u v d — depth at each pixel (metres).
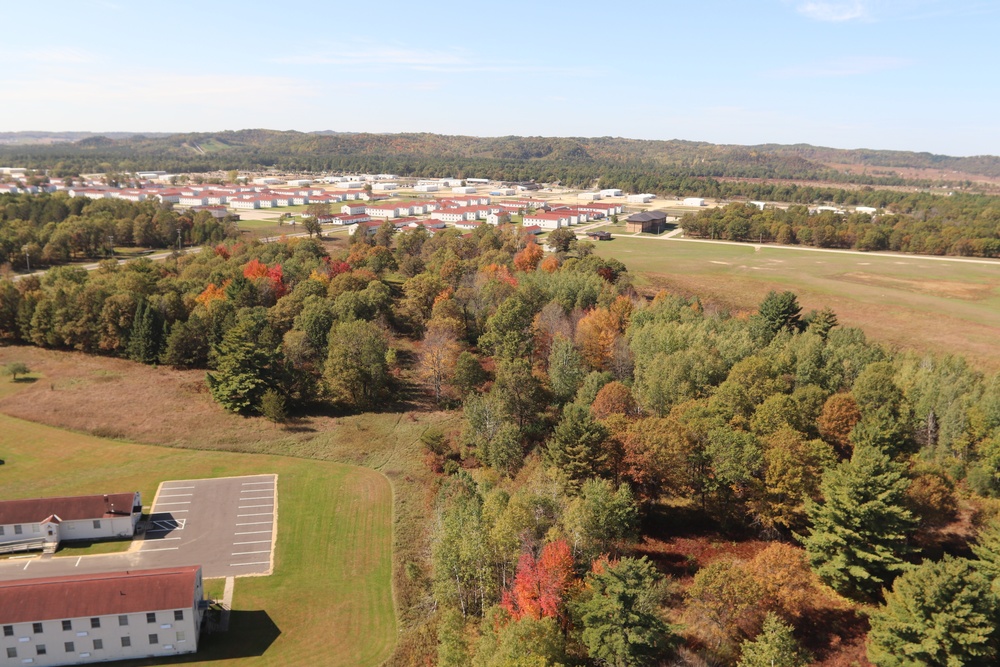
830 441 95.94
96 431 114.75
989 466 84.19
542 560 61.53
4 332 155.50
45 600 66.00
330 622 72.75
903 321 181.50
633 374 125.31
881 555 63.16
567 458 82.00
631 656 51.22
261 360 125.44
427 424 122.38
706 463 81.94
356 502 97.00
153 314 147.00
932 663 51.62
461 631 62.22
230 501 96.31
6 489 96.50
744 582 58.44
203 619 72.38
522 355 132.75
